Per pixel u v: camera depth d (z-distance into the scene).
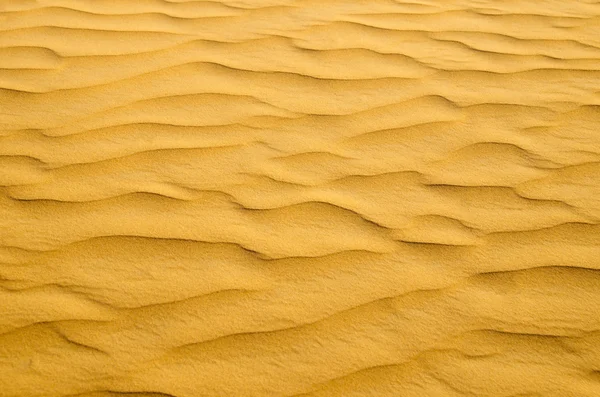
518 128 2.44
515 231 1.96
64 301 1.68
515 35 3.13
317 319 1.67
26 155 2.19
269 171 2.17
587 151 2.33
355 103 2.54
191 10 3.20
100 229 1.91
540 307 1.73
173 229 1.92
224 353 1.58
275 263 1.82
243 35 2.98
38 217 1.94
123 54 2.80
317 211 2.01
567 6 3.47
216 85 2.61
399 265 1.83
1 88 2.53
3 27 2.95
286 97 2.56
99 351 1.57
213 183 2.10
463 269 1.83
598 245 1.92
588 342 1.64
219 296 1.72
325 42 2.96
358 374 1.55
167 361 1.55
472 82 2.71
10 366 1.52
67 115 2.40
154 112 2.44
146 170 2.15
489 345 1.63
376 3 3.37
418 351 1.61
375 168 2.20
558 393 1.53
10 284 1.71
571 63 2.90
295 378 1.53
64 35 2.92
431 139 2.36
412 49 2.94
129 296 1.71
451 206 2.05
